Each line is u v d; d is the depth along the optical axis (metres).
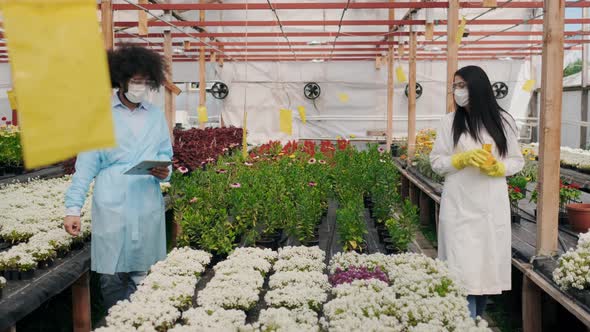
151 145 4.34
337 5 10.57
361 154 10.31
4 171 9.73
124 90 4.12
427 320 2.97
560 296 3.92
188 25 12.33
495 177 4.31
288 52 20.12
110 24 6.52
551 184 4.64
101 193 4.20
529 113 20.66
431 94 20.77
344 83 20.91
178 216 6.38
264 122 21.19
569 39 16.28
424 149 11.72
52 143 1.86
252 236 5.52
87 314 4.73
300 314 3.13
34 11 1.84
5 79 20.05
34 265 4.17
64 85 1.88
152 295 3.48
